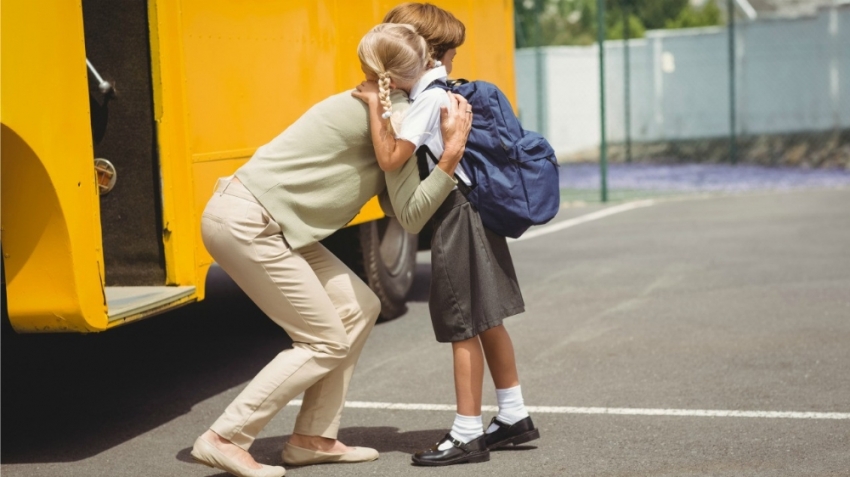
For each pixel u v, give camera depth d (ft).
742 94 87.45
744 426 17.13
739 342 23.18
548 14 112.16
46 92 14.34
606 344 23.45
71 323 15.03
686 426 17.25
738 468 15.03
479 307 14.92
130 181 17.38
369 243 25.48
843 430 16.75
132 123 17.24
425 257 38.34
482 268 14.90
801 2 105.29
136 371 22.39
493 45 31.99
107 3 17.07
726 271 32.32
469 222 14.84
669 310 26.91
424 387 20.39
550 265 34.86
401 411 18.76
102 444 17.29
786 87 85.71
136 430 18.10
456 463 15.43
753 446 16.06
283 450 15.65
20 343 24.08
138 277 17.60
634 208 51.67
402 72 13.94
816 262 33.22
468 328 14.93
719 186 62.13
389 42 13.84
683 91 89.66
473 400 15.34
